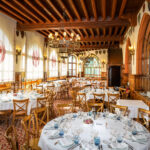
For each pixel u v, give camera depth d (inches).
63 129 96.3
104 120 114.0
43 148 84.3
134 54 278.7
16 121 187.3
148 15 189.9
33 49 390.9
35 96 208.7
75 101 228.8
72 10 261.7
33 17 296.0
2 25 266.8
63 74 643.5
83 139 81.7
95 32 418.6
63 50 299.1
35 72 404.2
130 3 228.2
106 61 629.3
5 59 276.2
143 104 174.9
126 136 85.7
